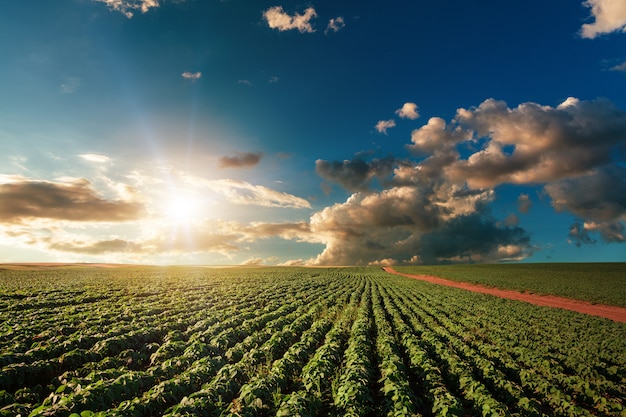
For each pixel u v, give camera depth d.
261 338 18.81
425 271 124.81
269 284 57.06
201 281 60.59
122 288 42.72
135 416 9.13
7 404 9.66
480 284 76.81
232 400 11.41
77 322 20.62
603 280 78.31
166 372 13.16
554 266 123.94
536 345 20.23
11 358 12.70
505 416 10.19
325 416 10.98
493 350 18.64
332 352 15.64
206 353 15.75
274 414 10.38
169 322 21.77
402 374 13.23
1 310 24.88
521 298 55.44
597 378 15.59
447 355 16.14
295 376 13.85
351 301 38.91
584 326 28.52
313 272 114.81
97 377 11.30
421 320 29.38
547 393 12.94
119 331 18.11
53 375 12.96
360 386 10.99
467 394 12.22
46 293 35.28
